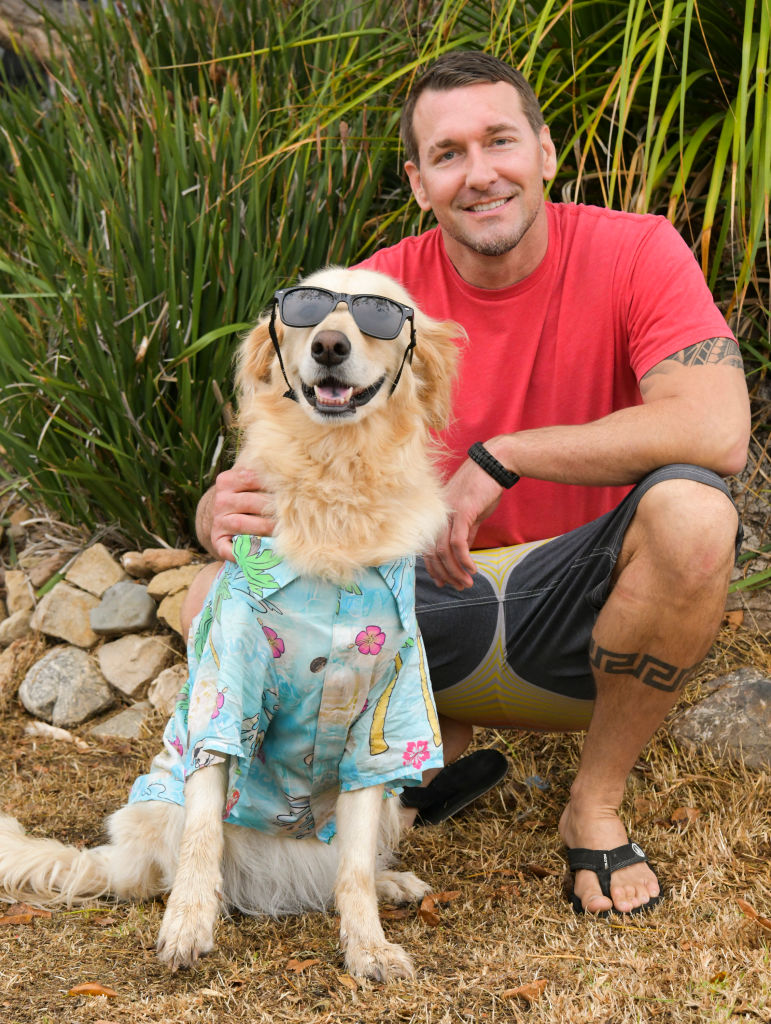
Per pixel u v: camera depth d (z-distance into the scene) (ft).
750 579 11.03
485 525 8.78
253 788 7.11
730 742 9.66
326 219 12.85
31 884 7.47
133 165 12.77
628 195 10.33
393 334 7.09
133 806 7.50
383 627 6.67
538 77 11.10
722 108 12.12
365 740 6.79
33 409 12.42
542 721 8.72
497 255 8.32
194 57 15.39
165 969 6.37
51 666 11.69
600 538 7.53
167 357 12.39
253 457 7.16
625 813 8.82
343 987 6.18
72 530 13.24
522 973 6.25
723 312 12.25
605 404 8.58
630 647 7.19
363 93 12.93
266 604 6.56
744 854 7.95
